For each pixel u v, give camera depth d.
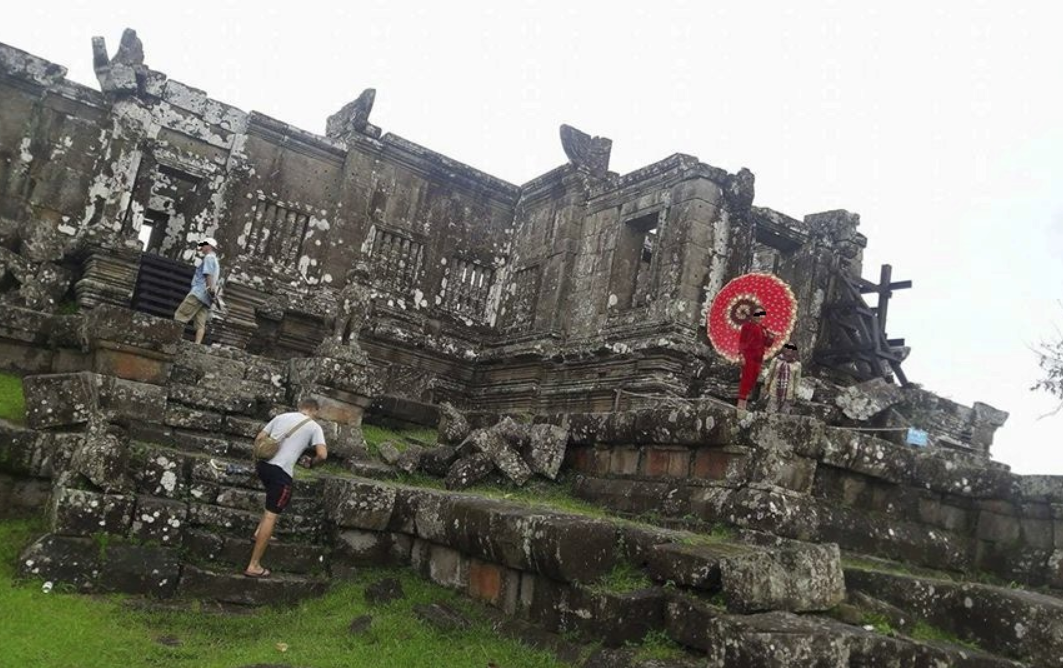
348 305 11.37
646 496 8.37
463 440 10.78
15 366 10.20
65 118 15.81
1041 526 7.82
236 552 7.30
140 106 16.41
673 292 15.38
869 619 5.86
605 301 17.14
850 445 7.75
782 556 5.66
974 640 6.12
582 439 9.62
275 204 18.12
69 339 10.09
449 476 9.55
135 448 7.70
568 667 5.64
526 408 17.73
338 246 18.53
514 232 20.75
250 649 5.91
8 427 7.37
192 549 7.15
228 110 17.73
